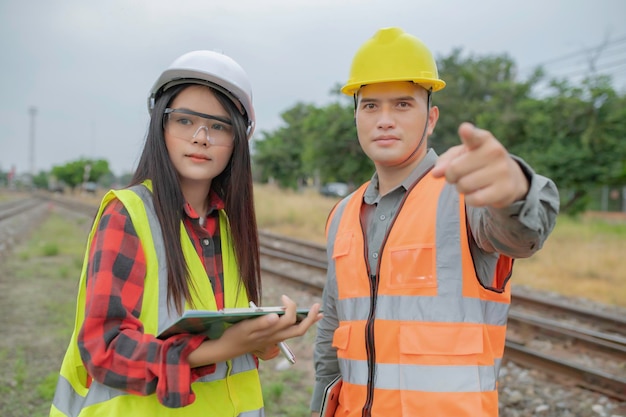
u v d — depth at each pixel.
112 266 1.40
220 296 1.65
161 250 1.49
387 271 1.78
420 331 1.68
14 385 4.41
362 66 1.78
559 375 4.83
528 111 24.27
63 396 1.51
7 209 31.97
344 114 27.58
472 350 1.64
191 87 1.60
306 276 9.31
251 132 1.78
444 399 1.62
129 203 1.49
